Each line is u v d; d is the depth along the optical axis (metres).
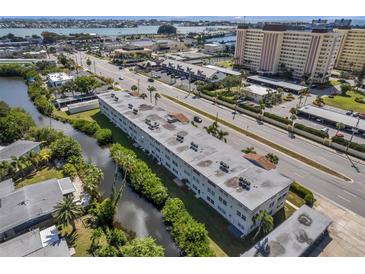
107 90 121.56
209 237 45.25
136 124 71.88
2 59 189.00
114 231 44.69
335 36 135.75
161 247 40.41
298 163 67.50
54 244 41.53
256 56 170.62
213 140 63.78
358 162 68.88
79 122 87.25
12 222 45.06
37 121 92.56
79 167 63.19
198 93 120.44
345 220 49.06
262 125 90.62
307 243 39.03
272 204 47.66
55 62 175.00
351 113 98.25
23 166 63.56
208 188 51.41
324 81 145.25
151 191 53.38
